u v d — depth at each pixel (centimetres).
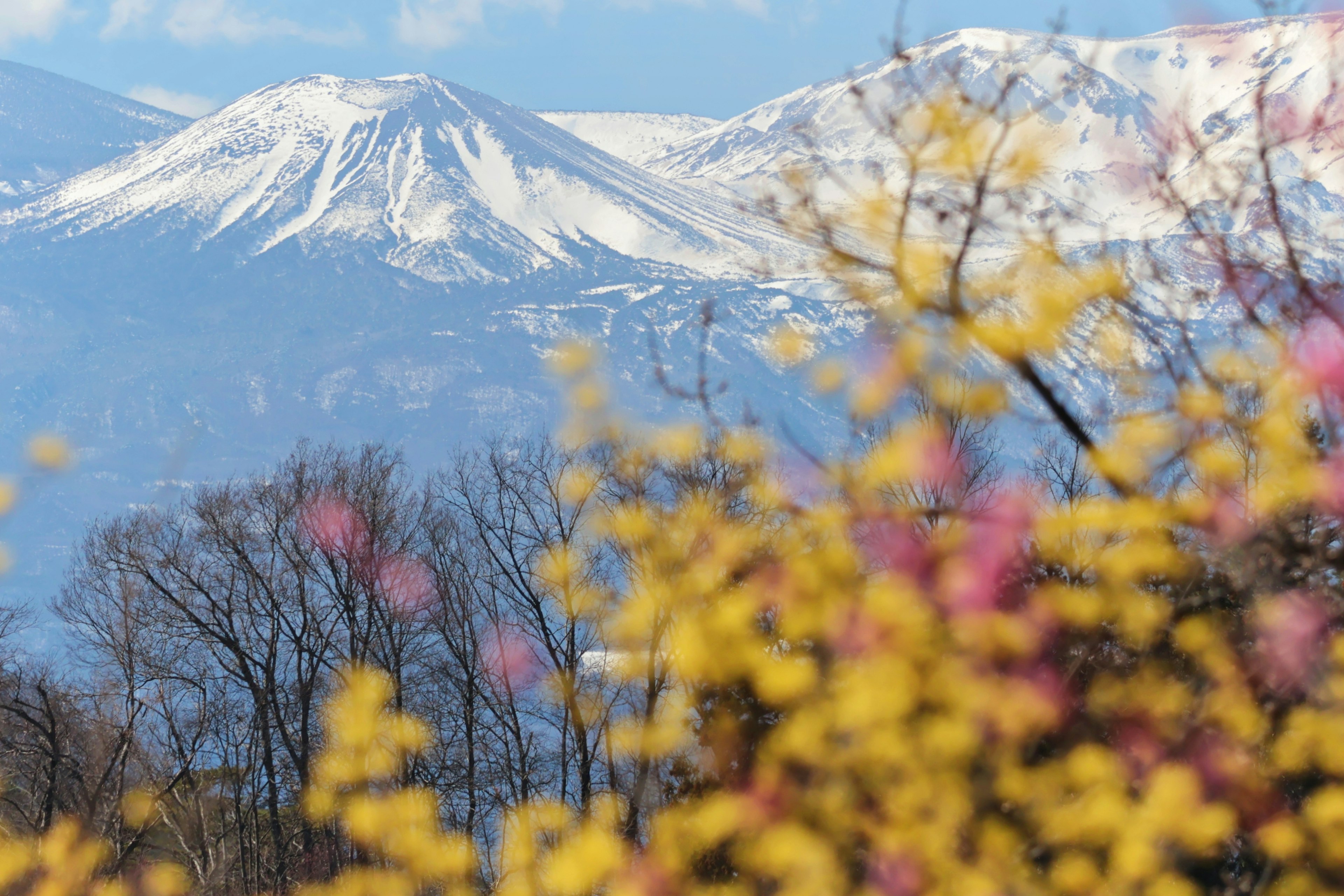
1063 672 479
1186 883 471
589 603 552
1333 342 376
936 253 358
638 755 557
